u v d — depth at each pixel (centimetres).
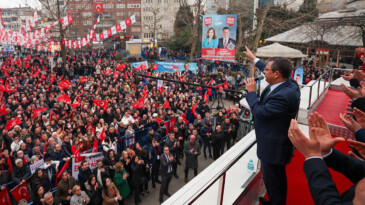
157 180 988
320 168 116
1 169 777
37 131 1003
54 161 809
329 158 146
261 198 261
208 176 330
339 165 145
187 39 4522
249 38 2238
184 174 1042
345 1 3262
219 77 2289
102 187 738
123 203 828
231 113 1159
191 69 2088
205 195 310
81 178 772
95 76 2480
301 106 560
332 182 111
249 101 227
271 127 217
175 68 2077
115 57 4497
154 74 2325
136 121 1131
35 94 1608
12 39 2122
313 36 2722
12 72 2509
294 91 212
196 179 325
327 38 2711
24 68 2925
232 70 3212
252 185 315
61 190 712
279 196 232
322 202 105
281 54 1360
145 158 854
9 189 733
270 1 1602
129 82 2133
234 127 1098
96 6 1948
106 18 7738
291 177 348
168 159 847
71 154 891
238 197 283
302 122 530
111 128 1023
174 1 7250
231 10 2011
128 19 1711
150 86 1994
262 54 1397
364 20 2103
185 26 4947
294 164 380
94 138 970
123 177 785
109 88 1794
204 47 1491
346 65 2753
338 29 2598
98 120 1166
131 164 825
